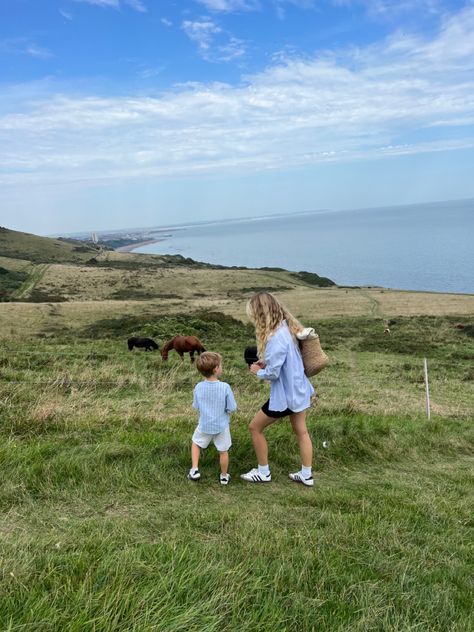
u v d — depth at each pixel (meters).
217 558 2.81
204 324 29.89
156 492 4.17
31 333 31.42
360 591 2.65
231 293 65.88
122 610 2.11
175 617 2.10
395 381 16.33
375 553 3.19
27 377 9.91
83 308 43.84
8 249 118.88
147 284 72.75
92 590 2.28
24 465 4.25
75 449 4.71
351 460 5.59
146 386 10.46
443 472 5.60
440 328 34.72
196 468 4.48
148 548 2.80
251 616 2.27
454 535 3.73
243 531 3.30
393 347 27.05
